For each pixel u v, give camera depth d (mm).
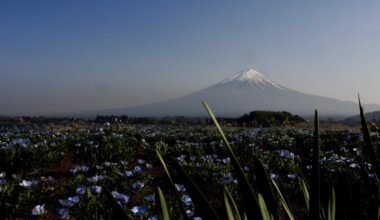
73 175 7852
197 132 19078
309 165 9953
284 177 8672
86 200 5383
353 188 1583
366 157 10477
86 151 10203
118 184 7027
